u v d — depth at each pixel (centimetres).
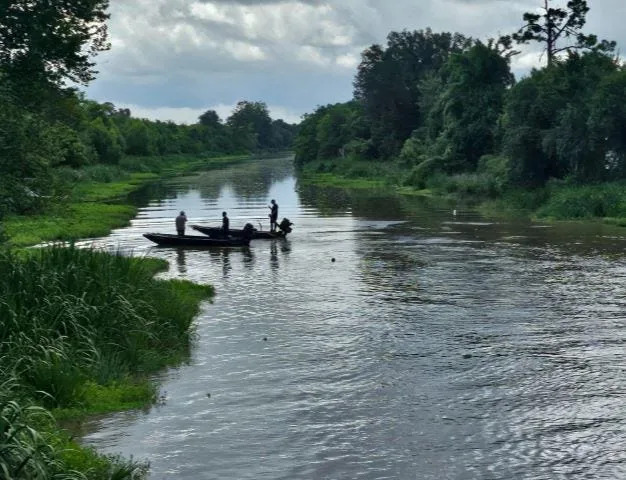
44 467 905
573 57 5912
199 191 7962
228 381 1512
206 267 2970
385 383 1490
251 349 1745
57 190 2194
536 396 1406
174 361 1639
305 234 4084
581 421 1280
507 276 2658
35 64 2047
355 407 1358
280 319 2044
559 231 4009
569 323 1953
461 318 2020
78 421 1284
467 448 1173
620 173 5234
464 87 7800
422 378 1518
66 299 1574
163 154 17050
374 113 11812
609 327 1909
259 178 10612
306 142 14438
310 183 9300
